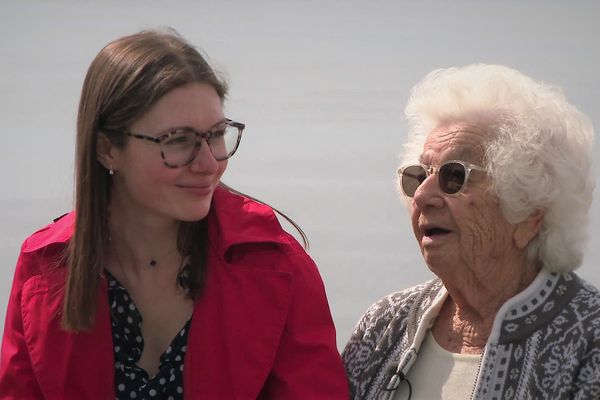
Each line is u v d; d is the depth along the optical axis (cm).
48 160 1332
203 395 476
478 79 461
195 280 479
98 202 466
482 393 439
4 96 1520
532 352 438
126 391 480
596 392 428
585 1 2089
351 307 957
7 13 2027
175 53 447
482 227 446
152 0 2183
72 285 468
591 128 455
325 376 484
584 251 455
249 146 1373
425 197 455
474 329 466
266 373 478
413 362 479
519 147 435
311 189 1227
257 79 1603
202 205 454
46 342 482
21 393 492
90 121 454
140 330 482
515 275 457
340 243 1095
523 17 1962
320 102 1527
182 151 444
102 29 1886
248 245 492
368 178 1275
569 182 440
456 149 448
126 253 483
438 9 2109
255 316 480
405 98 1527
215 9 2098
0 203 1220
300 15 2067
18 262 502
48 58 1681
